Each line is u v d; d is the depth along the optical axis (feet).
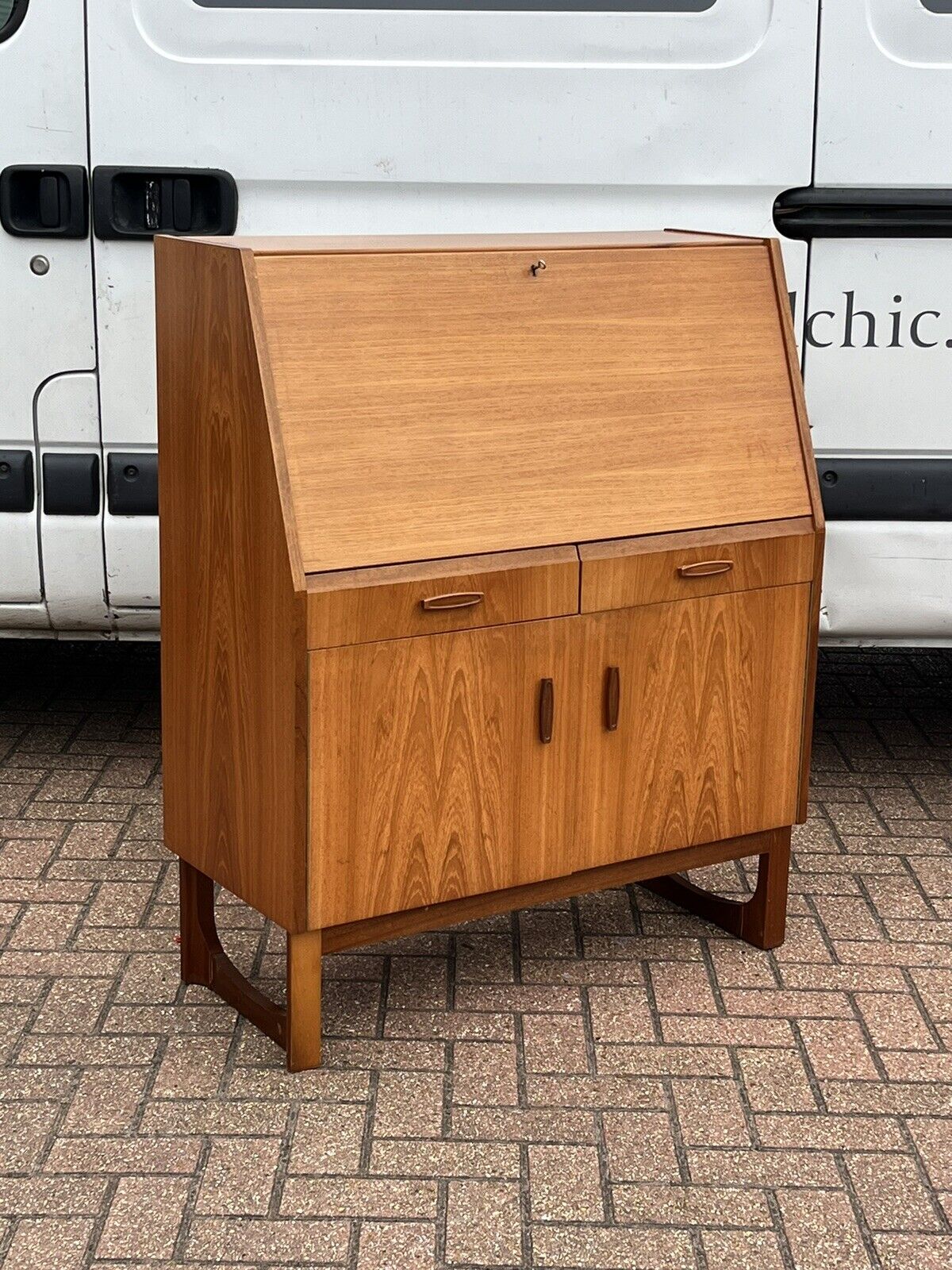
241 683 10.07
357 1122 9.71
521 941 12.04
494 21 13.01
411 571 9.84
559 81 13.14
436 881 10.46
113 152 13.15
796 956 11.87
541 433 10.38
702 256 11.07
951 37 13.15
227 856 10.56
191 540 10.39
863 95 13.24
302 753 9.66
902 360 13.71
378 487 9.77
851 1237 8.77
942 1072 10.37
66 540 13.78
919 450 13.88
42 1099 9.87
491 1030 10.75
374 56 13.04
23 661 18.17
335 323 9.68
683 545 10.85
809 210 13.47
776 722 11.66
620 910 12.61
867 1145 9.59
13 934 11.89
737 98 13.23
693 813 11.46
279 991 11.22
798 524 11.40
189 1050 10.44
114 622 14.16
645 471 10.78
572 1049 10.55
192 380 10.16
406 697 9.99
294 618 9.42
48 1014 10.84
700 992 11.32
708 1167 9.35
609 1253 8.60
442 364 10.03
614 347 10.69
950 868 13.37
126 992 11.14
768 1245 8.70
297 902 9.90
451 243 10.44
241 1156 9.35
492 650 10.25
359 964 11.61
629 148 13.28
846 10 13.08
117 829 13.73
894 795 14.87
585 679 10.69
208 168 13.19
